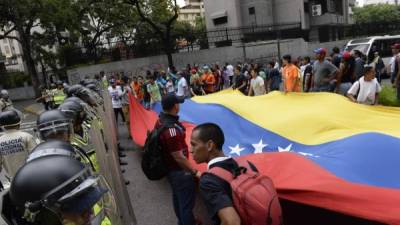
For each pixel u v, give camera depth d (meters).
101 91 10.43
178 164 4.32
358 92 7.70
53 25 27.88
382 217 3.30
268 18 41.28
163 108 4.39
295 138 6.27
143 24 33.28
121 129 13.52
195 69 20.05
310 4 43.38
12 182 1.74
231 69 21.06
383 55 22.45
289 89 11.33
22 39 26.73
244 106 8.07
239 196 2.54
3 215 1.90
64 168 1.76
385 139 4.95
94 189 1.85
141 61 29.52
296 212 3.88
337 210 3.51
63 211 1.73
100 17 32.19
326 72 9.63
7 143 4.86
